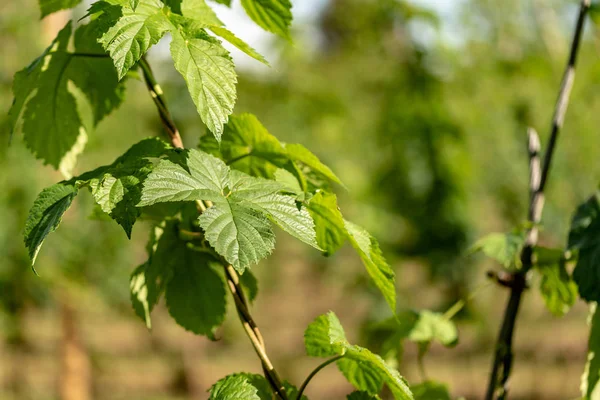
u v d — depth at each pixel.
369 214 5.32
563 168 4.76
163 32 0.95
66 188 0.96
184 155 1.01
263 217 0.92
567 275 1.64
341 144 6.24
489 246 1.65
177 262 1.34
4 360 8.79
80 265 5.56
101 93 1.35
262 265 7.55
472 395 7.46
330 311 1.16
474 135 5.15
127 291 5.89
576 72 4.87
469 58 5.23
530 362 7.66
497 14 5.29
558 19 5.35
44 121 1.33
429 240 5.09
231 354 10.38
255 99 6.69
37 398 8.54
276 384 1.13
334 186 5.62
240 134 1.25
